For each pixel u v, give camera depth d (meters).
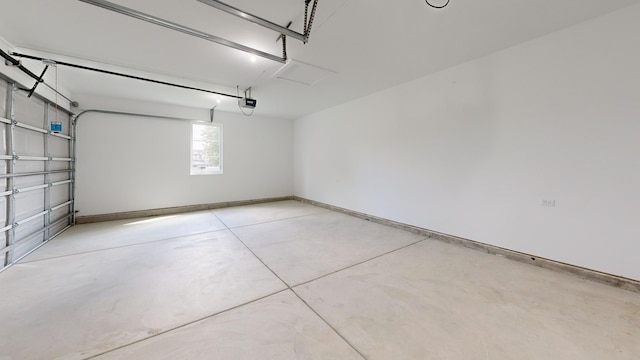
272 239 3.69
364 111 4.92
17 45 2.73
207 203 6.00
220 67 3.41
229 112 6.25
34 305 1.95
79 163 4.53
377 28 2.47
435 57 3.15
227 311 1.89
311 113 6.48
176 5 2.09
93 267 2.67
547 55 2.62
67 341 1.56
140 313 1.86
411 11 2.20
